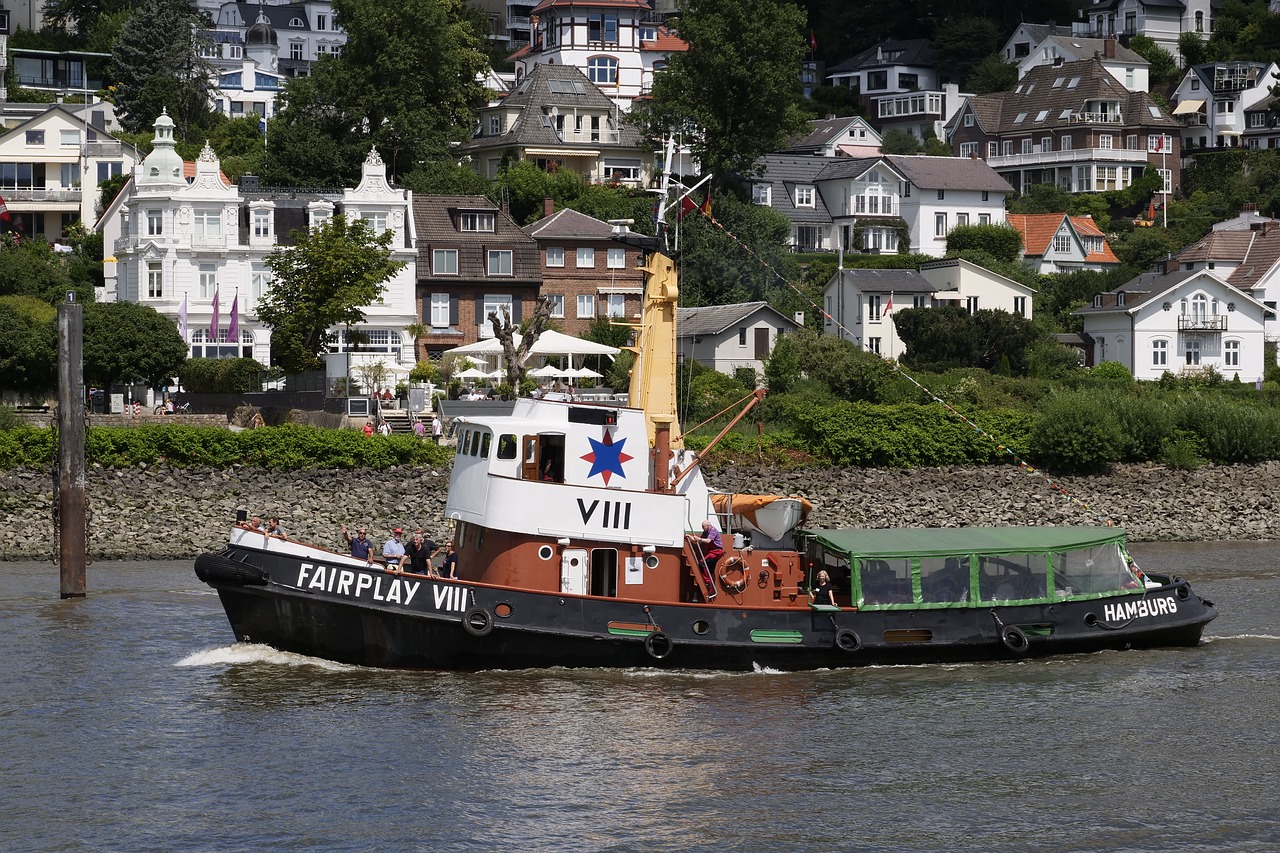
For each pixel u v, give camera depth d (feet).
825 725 316.81
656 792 275.59
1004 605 365.40
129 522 592.60
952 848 253.03
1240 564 581.94
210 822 259.19
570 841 253.03
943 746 305.12
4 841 250.98
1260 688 350.43
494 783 278.46
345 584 339.57
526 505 341.00
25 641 384.88
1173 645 385.50
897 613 357.41
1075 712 329.31
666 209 370.73
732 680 346.74
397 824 258.78
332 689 333.42
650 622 344.49
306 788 274.98
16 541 578.25
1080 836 259.19
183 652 370.94
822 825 262.06
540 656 343.26
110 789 274.36
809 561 368.89
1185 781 286.66
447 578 346.74
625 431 353.10
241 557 343.05
